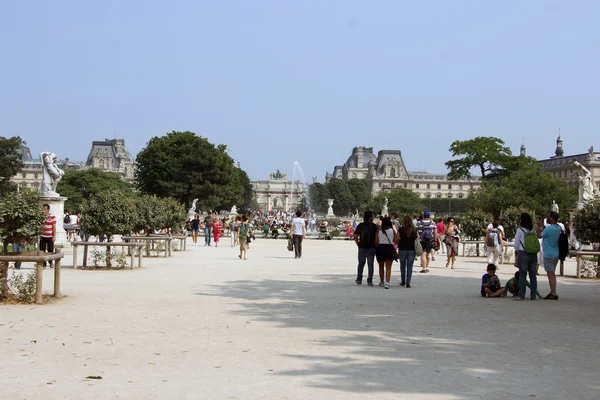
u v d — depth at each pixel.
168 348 10.37
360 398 7.67
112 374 8.66
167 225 41.09
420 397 7.78
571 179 174.00
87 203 25.77
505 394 7.97
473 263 33.16
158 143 103.06
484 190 94.12
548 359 9.98
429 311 15.07
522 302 17.16
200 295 17.28
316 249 46.75
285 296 17.50
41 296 15.25
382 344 10.95
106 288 18.58
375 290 19.64
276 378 8.55
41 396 7.56
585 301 17.52
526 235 17.72
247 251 41.91
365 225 21.22
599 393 8.08
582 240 26.23
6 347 10.27
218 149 113.94
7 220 15.66
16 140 99.12
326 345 10.80
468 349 10.66
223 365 9.26
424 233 26.70
